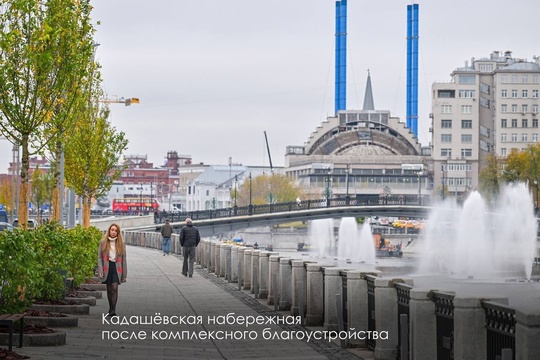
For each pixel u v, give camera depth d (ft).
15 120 92.32
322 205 477.36
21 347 64.28
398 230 639.76
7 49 85.76
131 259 225.15
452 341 51.26
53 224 102.42
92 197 204.23
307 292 85.92
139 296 120.06
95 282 128.47
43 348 65.26
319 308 85.10
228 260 150.41
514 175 631.15
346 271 75.25
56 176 148.46
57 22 101.96
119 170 205.67
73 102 103.14
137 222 391.86
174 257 237.66
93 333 77.41
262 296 118.11
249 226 434.71
